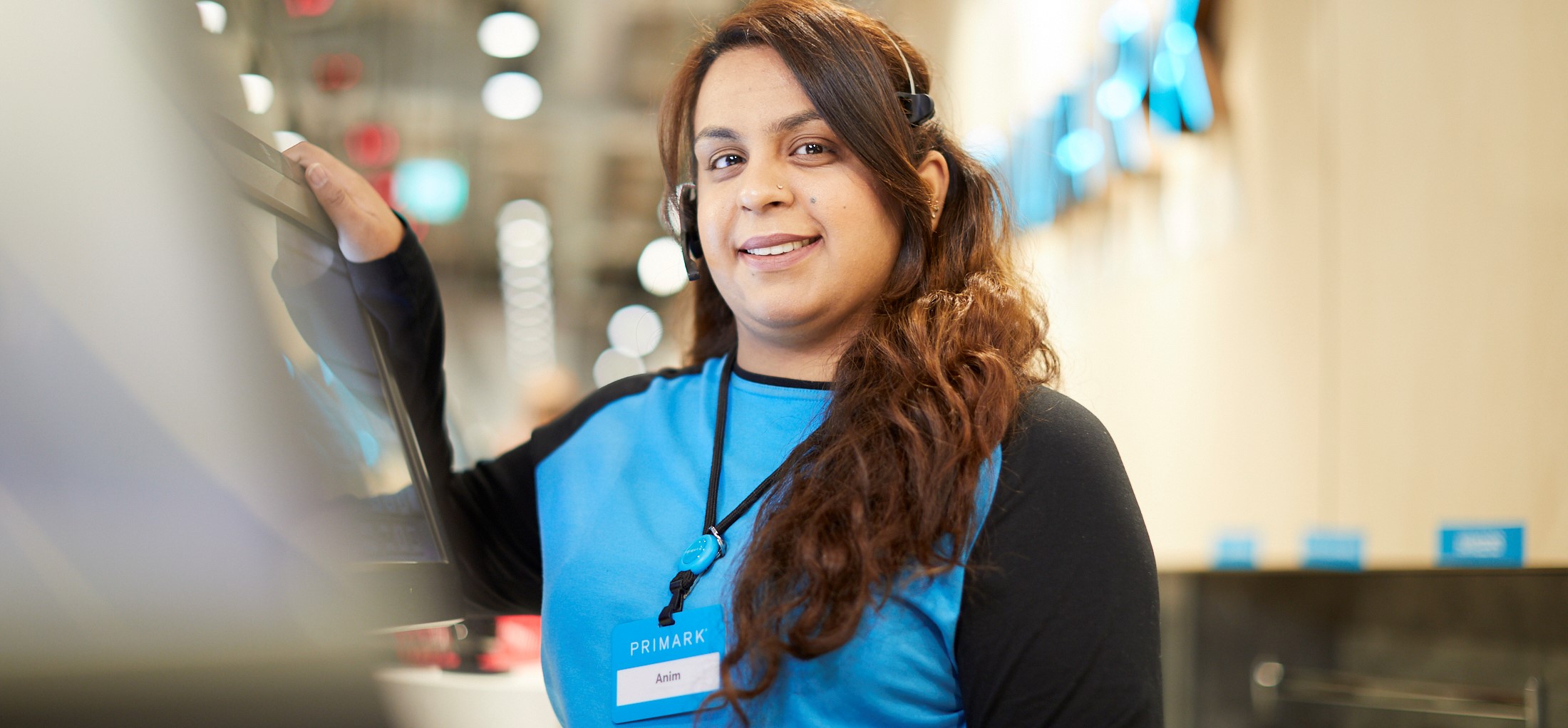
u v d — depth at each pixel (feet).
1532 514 4.94
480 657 6.08
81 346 1.21
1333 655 5.57
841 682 2.77
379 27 17.63
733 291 3.28
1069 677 2.67
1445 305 5.46
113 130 1.32
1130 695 2.65
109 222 1.27
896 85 3.28
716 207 3.25
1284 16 6.75
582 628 3.12
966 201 3.43
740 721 2.80
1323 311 6.34
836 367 3.15
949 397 2.89
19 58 1.23
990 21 11.25
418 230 22.45
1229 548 7.23
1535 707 4.80
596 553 3.20
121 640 1.15
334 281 3.16
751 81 3.19
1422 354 5.62
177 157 1.42
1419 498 5.60
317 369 2.56
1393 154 5.85
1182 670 5.99
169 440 1.27
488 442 17.69
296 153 3.38
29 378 1.16
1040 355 3.38
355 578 1.57
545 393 14.57
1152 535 8.32
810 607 2.68
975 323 3.14
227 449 1.36
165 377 1.29
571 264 33.96
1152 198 8.33
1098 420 3.07
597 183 26.32
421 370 3.70
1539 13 4.94
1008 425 2.95
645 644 2.97
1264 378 6.93
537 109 21.36
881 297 3.27
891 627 2.77
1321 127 6.43
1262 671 5.80
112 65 1.35
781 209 3.13
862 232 3.16
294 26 16.11
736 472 3.18
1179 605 6.06
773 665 2.67
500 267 34.32
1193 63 7.53
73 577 1.13
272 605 1.33
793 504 2.85
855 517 2.73
